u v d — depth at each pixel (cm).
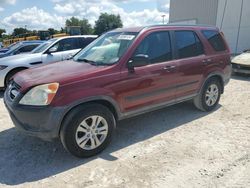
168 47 492
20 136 479
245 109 608
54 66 456
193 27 552
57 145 440
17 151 424
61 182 340
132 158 395
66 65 452
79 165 379
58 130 369
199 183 331
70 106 368
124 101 427
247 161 379
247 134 470
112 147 430
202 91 562
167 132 485
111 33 512
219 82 600
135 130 496
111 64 420
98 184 334
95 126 397
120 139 459
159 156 398
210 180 337
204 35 566
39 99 363
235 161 379
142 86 445
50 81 369
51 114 360
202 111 592
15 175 359
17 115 376
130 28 494
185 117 558
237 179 338
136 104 445
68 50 934
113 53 446
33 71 443
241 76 1035
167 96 492
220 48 595
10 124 542
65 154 411
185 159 388
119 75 415
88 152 395
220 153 403
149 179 342
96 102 402
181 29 524
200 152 407
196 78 537
